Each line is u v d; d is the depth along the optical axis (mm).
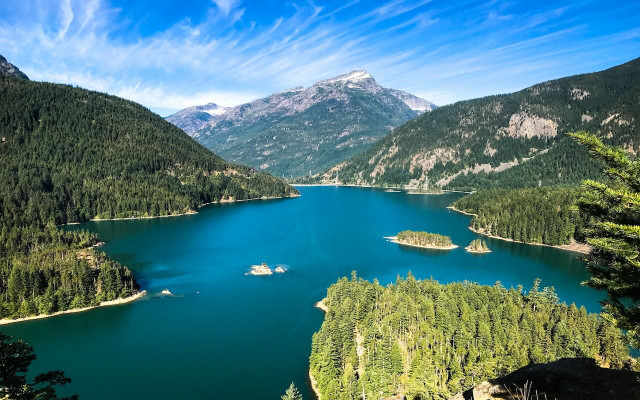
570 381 22297
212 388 103125
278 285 182750
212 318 146500
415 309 120062
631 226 22562
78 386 104938
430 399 81250
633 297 25406
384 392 89125
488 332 106938
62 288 158000
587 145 26125
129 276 177250
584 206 27797
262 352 120812
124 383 106000
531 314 120938
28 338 132500
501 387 22984
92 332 136625
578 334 106250
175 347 124875
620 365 95688
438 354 100500
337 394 91000
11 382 35125
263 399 98562
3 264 167875
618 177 25625
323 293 170875
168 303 162125
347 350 105812
